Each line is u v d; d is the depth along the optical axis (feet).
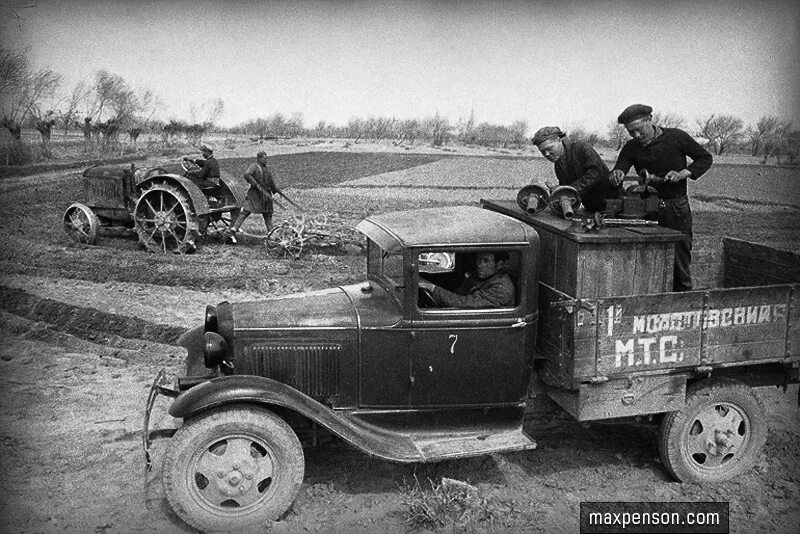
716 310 14.32
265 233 38.60
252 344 14.10
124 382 20.67
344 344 14.16
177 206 34.86
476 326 14.05
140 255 33.50
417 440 14.47
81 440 16.84
